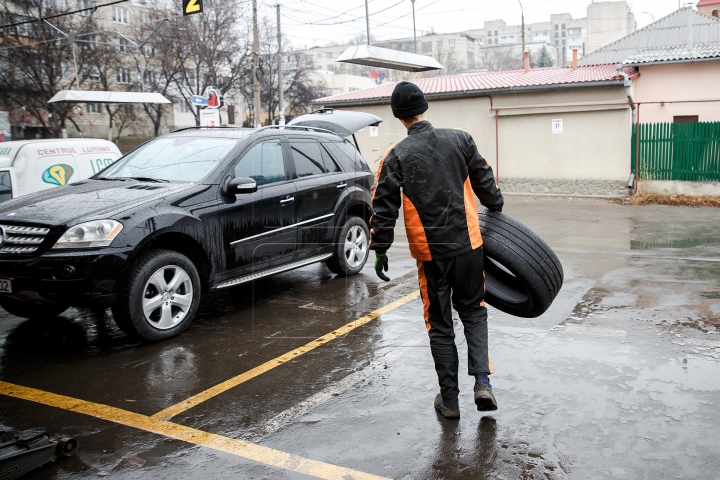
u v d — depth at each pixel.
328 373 4.39
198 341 5.19
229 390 4.12
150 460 3.20
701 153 15.82
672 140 16.09
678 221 12.38
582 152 17.14
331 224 6.99
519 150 18.02
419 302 6.33
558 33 133.88
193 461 3.18
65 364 4.70
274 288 7.04
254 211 5.90
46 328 5.72
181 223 5.19
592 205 15.69
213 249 5.50
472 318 3.61
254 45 24.16
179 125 50.81
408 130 3.58
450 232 3.41
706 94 17.73
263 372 4.44
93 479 3.02
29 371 4.56
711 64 17.53
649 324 5.31
